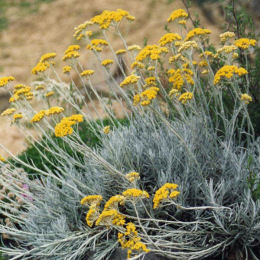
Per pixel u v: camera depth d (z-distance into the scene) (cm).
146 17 1139
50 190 351
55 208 349
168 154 345
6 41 1162
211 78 332
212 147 324
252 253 283
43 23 1213
